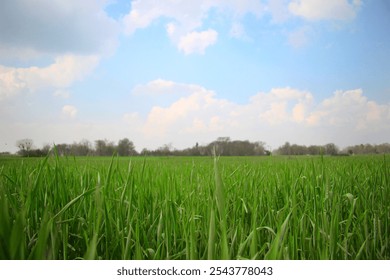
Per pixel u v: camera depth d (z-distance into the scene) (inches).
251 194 116.2
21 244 53.6
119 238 84.4
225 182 126.6
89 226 82.1
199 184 117.3
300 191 116.0
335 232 81.0
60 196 87.2
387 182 123.2
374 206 118.0
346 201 121.5
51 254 70.2
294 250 78.3
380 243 99.4
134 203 106.7
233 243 78.4
